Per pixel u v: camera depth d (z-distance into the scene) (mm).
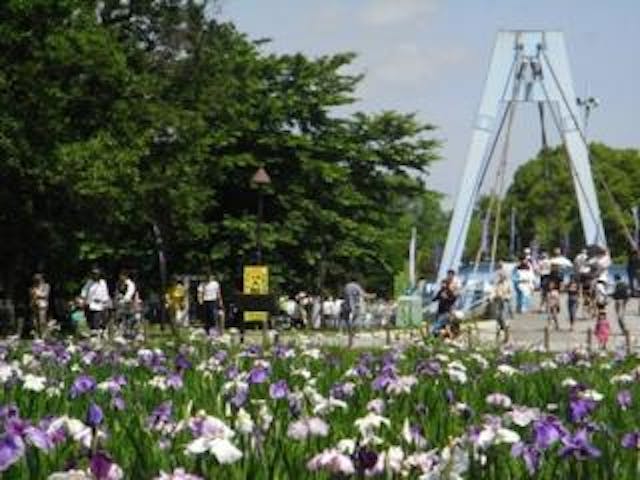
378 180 73688
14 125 40000
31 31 40781
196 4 56094
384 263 71125
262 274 34344
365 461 5684
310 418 7090
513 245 118688
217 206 67562
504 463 6277
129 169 42875
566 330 41406
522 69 57719
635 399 11391
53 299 54812
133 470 5820
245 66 65938
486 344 27547
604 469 6172
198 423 6469
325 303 58125
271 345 20797
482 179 57438
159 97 51688
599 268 46719
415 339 27266
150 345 20469
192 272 64812
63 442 6535
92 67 42312
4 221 47062
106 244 58406
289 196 66812
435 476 5867
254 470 5910
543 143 70500
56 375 12531
